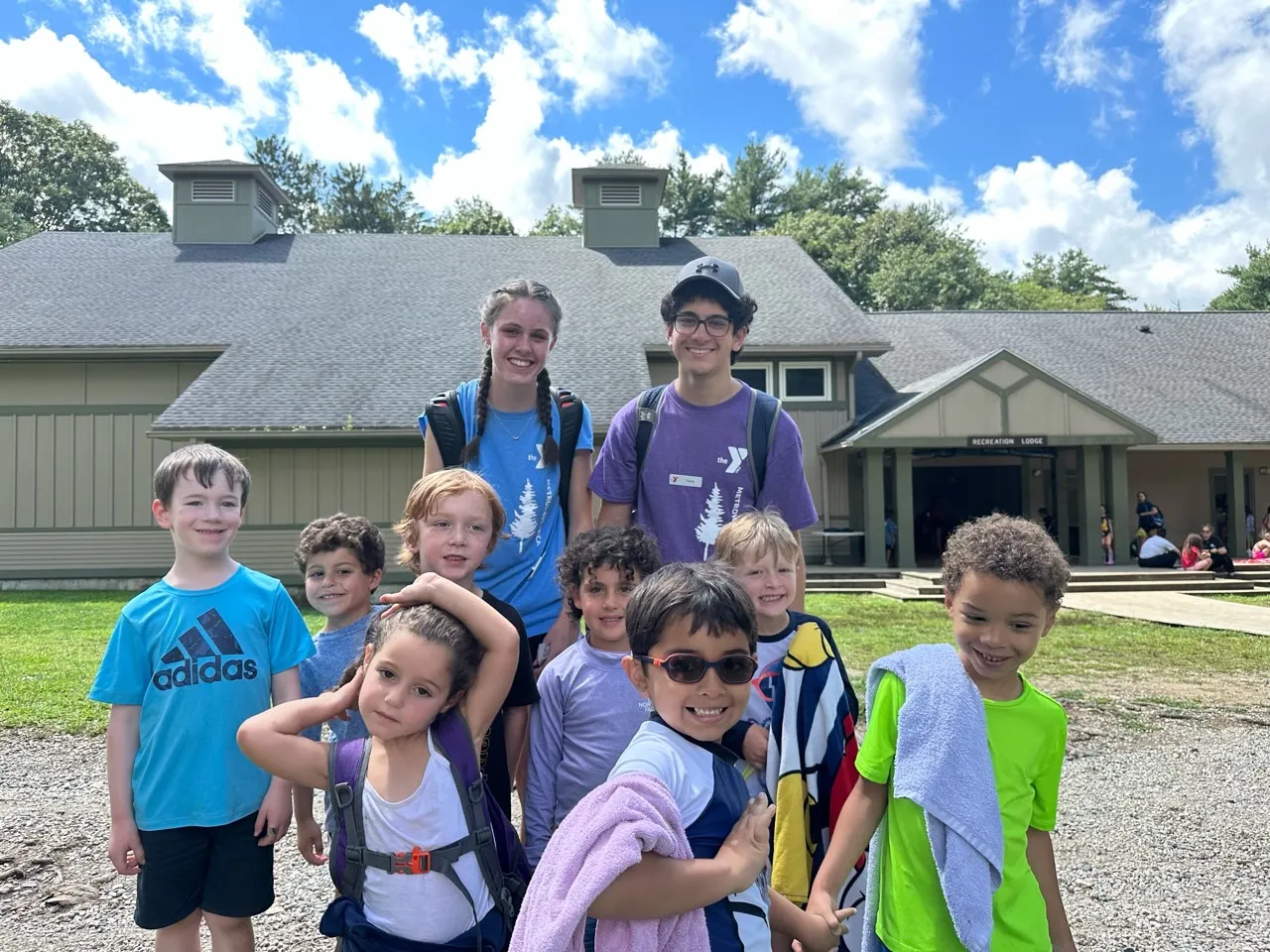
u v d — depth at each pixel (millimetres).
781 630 2389
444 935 1861
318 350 16953
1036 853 2012
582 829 1536
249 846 2371
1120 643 9430
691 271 2959
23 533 16672
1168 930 3129
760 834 1674
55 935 3062
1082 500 16094
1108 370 20297
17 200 41250
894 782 1893
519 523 2939
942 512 23281
